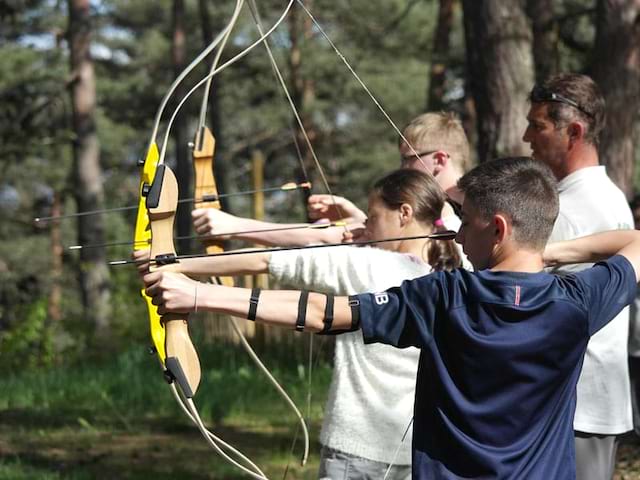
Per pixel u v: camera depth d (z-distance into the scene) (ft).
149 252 8.73
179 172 75.56
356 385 10.05
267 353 35.01
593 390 10.82
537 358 7.73
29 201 102.89
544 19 32.81
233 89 101.45
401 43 85.25
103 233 66.49
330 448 10.12
